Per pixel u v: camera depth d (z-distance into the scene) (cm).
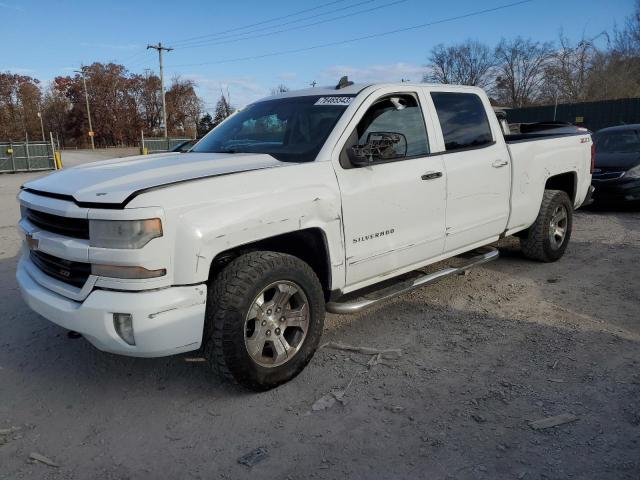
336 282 384
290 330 365
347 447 289
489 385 348
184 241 302
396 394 341
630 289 527
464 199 477
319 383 358
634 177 947
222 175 329
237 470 274
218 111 6438
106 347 311
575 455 275
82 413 333
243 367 330
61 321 323
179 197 306
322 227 365
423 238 443
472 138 498
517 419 308
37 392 359
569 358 381
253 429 309
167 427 315
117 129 9675
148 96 9675
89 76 9438
